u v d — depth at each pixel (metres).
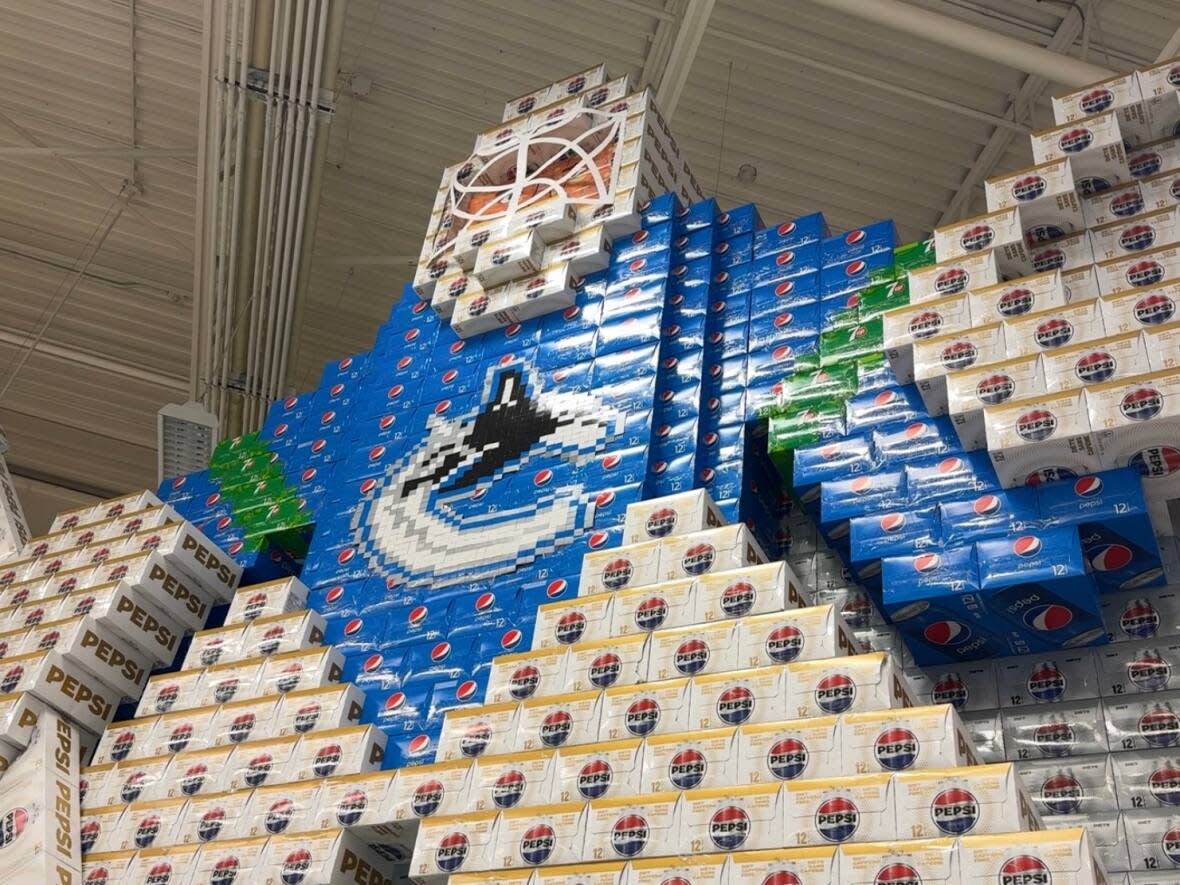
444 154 12.30
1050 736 5.27
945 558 5.44
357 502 7.54
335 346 14.09
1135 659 5.34
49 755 6.39
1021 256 6.26
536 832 4.66
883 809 4.10
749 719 4.66
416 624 6.58
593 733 4.95
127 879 5.71
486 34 11.40
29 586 7.80
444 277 8.28
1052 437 5.24
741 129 11.76
